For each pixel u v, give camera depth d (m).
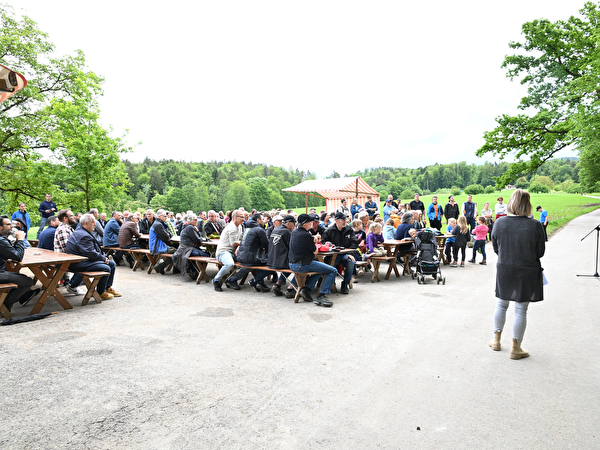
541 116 23.80
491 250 14.34
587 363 4.02
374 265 8.69
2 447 2.54
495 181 26.70
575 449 2.56
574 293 7.19
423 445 2.61
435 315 5.86
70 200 22.84
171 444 2.61
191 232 8.59
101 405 3.14
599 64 19.80
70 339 4.71
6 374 3.71
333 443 2.63
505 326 5.29
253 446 2.59
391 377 3.69
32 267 5.63
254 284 7.66
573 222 28.83
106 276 6.71
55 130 22.19
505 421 2.92
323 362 4.05
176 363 4.00
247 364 3.99
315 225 8.53
